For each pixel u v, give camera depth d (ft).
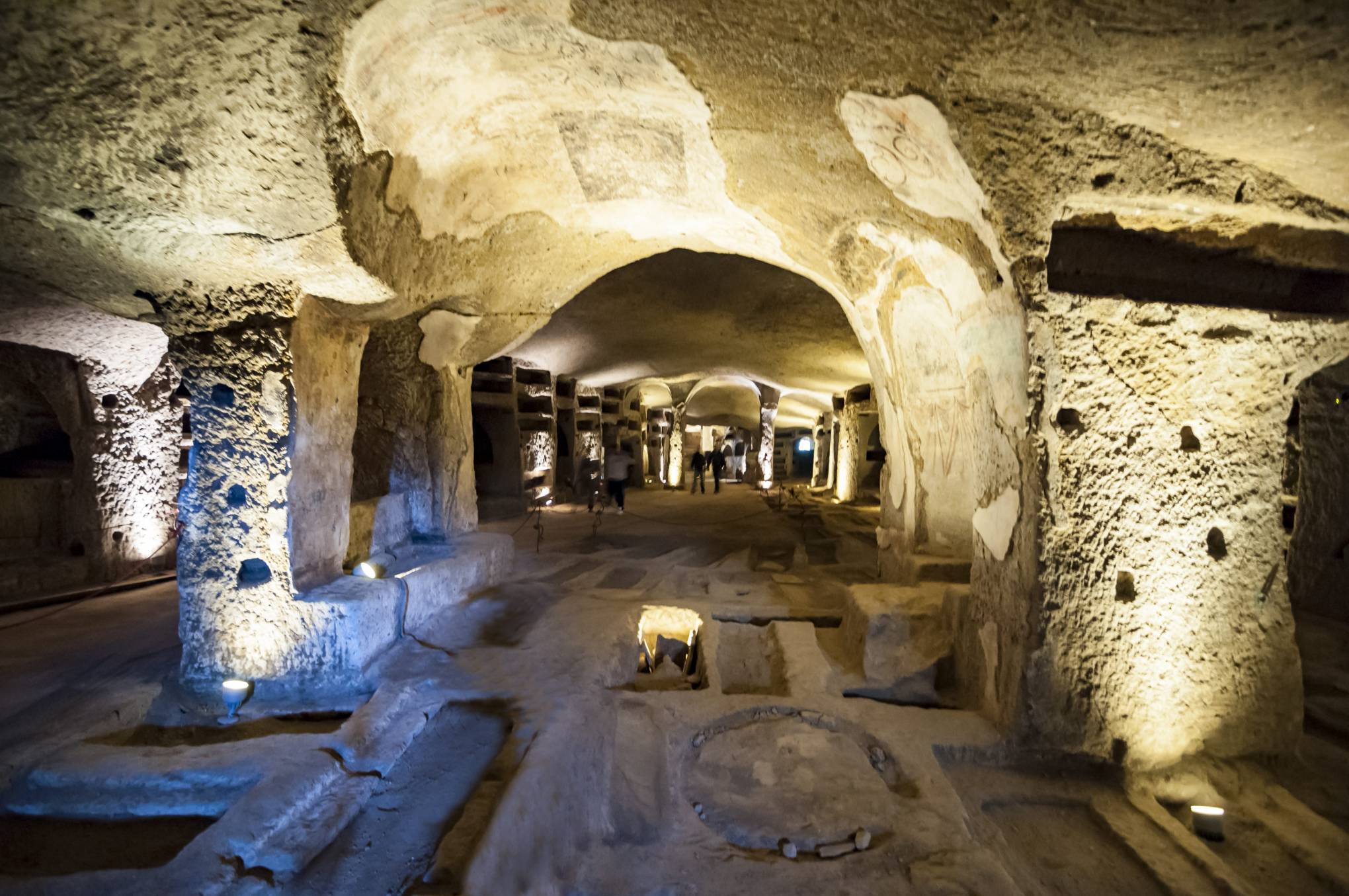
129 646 13.35
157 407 20.51
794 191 10.12
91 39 5.60
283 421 9.94
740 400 62.54
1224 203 7.54
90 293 9.95
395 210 8.71
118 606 16.87
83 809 7.33
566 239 12.80
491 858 5.98
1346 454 16.21
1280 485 8.91
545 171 10.04
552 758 7.91
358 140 7.11
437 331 14.39
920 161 7.95
